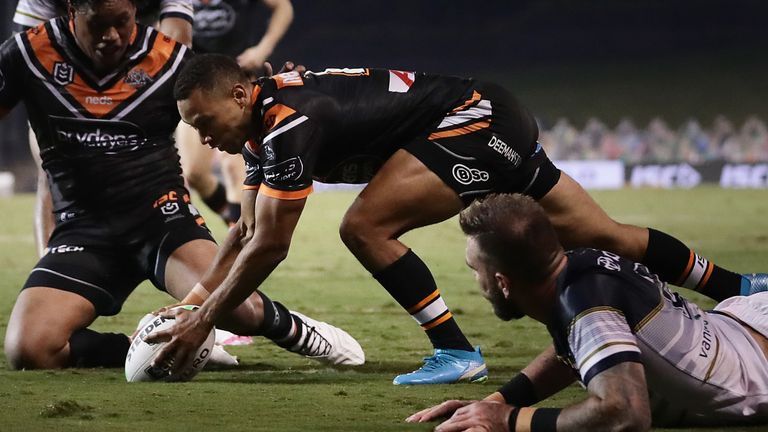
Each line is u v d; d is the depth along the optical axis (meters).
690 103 130.62
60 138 18.00
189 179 32.56
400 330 22.11
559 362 11.68
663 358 11.08
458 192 15.52
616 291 10.59
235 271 13.96
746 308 12.12
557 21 154.12
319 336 17.25
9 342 16.95
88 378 15.92
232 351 19.44
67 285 17.53
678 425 11.95
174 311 15.59
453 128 15.49
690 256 16.69
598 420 9.88
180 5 20.27
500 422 10.48
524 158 15.99
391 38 151.88
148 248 18.06
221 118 14.04
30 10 19.56
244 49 29.78
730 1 151.25
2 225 57.56
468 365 15.65
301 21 153.38
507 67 146.38
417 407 13.43
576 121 129.12
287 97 14.23
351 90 15.09
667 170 93.62
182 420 12.44
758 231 46.81
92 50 17.56
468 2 156.00
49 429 11.77
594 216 16.58
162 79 18.25
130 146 18.16
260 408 13.27
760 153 98.06
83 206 18.09
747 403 11.52
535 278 10.48
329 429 11.88
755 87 133.00
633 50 147.00
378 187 15.36
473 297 27.55
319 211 64.88
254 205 15.29
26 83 17.91
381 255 15.45
